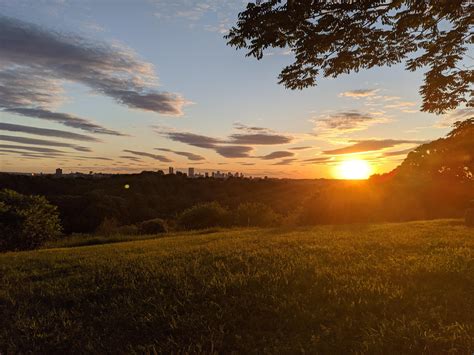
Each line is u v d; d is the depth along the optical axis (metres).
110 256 10.14
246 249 9.90
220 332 4.55
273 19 5.03
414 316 4.68
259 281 6.26
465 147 10.23
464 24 5.97
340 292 5.62
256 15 5.09
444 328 4.25
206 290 5.91
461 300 5.15
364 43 5.95
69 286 6.85
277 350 4.03
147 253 10.31
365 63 6.43
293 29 5.29
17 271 8.57
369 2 4.96
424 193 26.25
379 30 5.70
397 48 6.31
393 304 5.09
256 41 5.41
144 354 4.21
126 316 5.24
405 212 25.59
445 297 5.29
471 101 7.44
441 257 7.78
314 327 4.55
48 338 4.79
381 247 9.57
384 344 3.99
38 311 5.70
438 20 5.83
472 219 15.41
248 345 4.23
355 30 5.53
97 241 20.20
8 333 4.93
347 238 11.85
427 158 25.80
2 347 4.60
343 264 7.58
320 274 6.60
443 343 3.93
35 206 20.09
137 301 5.79
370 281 6.14
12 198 19.97
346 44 5.91
